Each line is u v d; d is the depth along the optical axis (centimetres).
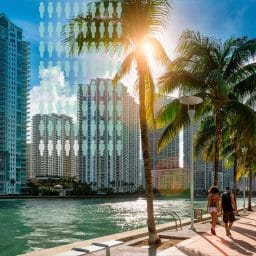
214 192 1847
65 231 3641
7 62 17125
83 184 18462
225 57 2538
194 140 3152
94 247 1162
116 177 18650
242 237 1697
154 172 16212
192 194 2058
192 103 2038
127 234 1708
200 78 2417
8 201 15988
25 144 18825
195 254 1275
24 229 3903
